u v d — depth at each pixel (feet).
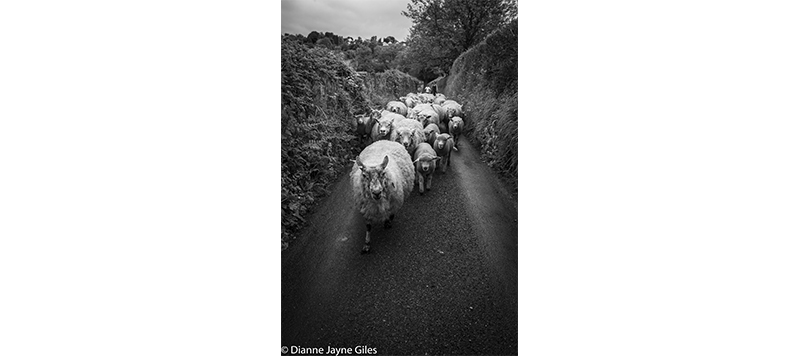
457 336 12.86
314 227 13.50
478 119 15.90
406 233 13.78
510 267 13.51
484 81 15.84
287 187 13.71
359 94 15.53
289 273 13.29
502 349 13.02
